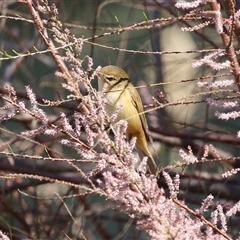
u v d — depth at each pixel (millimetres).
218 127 13289
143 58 14328
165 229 6164
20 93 11289
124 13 16922
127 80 10391
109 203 12672
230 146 13141
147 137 10680
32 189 12898
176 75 13953
